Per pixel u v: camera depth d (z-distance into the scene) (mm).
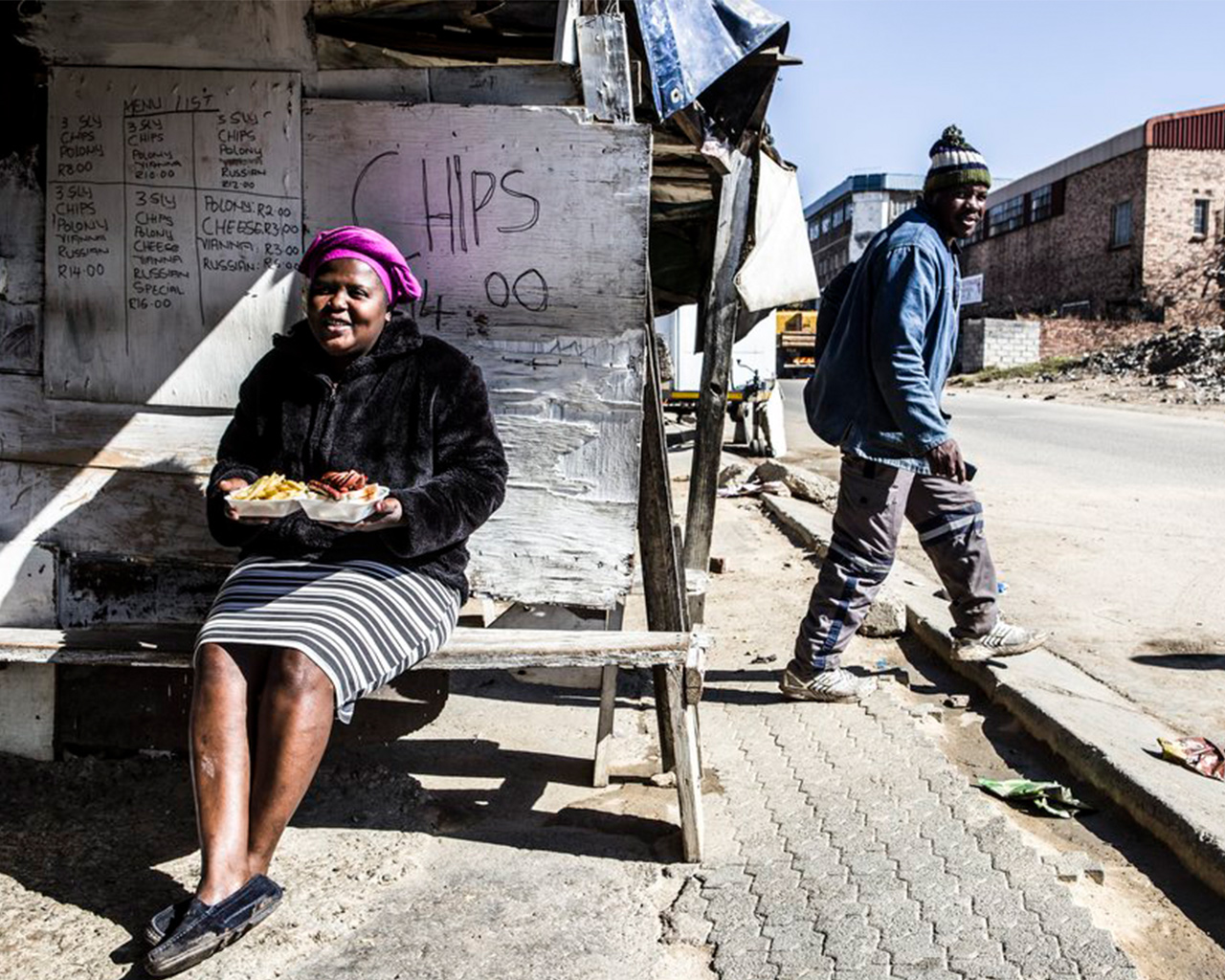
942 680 4574
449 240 3111
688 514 4152
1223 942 2609
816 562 6891
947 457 3770
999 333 34719
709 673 4617
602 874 2869
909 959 2436
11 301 3279
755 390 13891
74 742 3408
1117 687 4363
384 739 3330
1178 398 20469
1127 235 35531
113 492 3312
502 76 3080
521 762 3639
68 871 2803
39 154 3225
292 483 2592
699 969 2455
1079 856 2953
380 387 2809
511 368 3133
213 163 3162
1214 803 3115
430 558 2838
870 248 3979
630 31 3596
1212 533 7629
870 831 3068
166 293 3227
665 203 5133
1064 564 6691
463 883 2812
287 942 2500
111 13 3125
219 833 2447
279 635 2512
